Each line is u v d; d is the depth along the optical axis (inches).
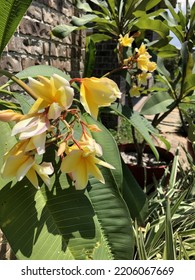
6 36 11.8
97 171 9.7
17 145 8.8
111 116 57.7
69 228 11.5
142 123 24.2
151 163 36.0
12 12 11.0
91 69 27.5
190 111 67.4
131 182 23.6
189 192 29.0
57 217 11.6
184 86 28.5
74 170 9.4
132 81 28.4
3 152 11.4
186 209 26.4
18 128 8.1
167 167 32.4
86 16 27.5
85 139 9.7
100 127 18.0
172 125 74.2
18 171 8.5
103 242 12.7
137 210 23.1
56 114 8.3
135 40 30.6
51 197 11.8
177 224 25.4
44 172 9.3
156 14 28.7
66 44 31.0
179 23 31.7
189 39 31.1
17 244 10.4
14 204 11.1
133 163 35.6
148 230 24.2
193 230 23.6
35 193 11.7
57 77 8.6
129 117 23.8
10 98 20.6
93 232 11.8
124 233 13.0
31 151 8.6
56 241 11.1
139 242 20.3
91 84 9.5
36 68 15.9
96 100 9.5
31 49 23.5
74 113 9.8
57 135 10.1
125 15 27.8
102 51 54.0
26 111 12.7
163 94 29.5
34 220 11.1
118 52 26.0
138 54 23.6
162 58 32.6
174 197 28.5
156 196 29.5
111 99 9.5
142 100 99.0
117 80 54.0
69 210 11.8
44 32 25.7
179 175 36.2
